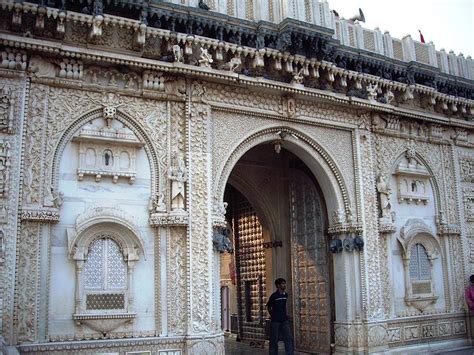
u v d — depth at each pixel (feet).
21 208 35.17
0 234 34.24
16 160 35.58
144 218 39.58
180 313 38.99
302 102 47.80
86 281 37.22
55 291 35.91
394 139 53.88
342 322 47.78
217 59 42.78
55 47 36.91
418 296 52.01
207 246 40.34
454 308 54.75
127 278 38.27
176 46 40.68
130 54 40.60
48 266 35.63
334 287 49.57
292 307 55.06
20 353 33.42
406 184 54.29
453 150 58.34
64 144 37.83
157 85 40.78
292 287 55.31
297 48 45.01
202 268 39.88
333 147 49.42
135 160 39.93
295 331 54.19
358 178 49.60
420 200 54.70
